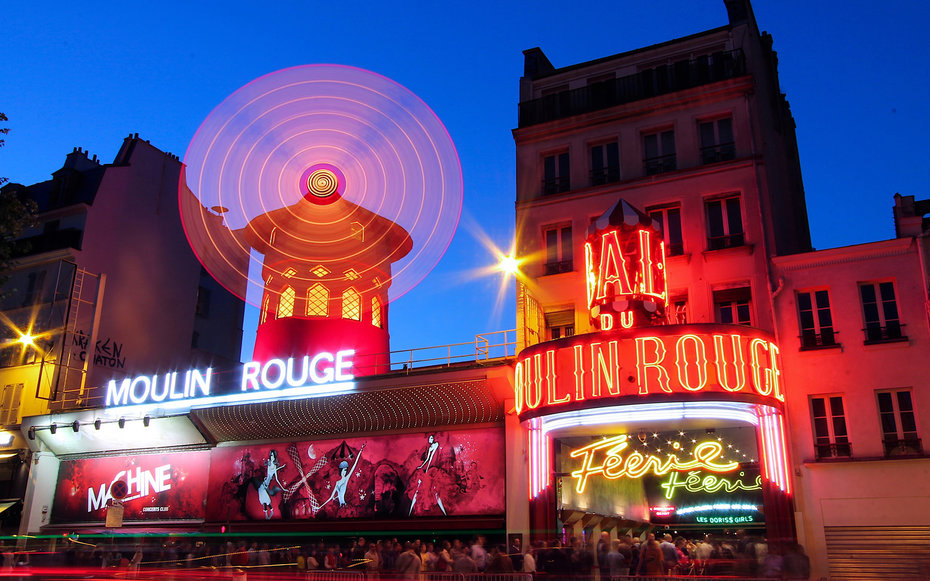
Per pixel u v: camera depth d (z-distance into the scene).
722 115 18.52
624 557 14.91
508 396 17.22
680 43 20.02
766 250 16.80
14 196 14.26
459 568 14.07
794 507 15.08
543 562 14.98
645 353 14.63
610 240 16.02
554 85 21.17
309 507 19.02
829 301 16.09
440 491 17.64
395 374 18.03
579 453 16.14
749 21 19.66
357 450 18.92
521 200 19.81
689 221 17.83
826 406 15.56
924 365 14.95
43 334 24.64
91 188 27.06
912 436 14.77
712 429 17.38
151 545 20.69
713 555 15.20
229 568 17.44
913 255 15.56
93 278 25.91
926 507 14.22
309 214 23.48
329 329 22.44
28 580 17.06
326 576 15.59
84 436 22.55
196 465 21.08
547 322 18.66
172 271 28.98
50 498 23.14
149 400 21.53
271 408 19.45
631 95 19.61
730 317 17.00
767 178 17.58
